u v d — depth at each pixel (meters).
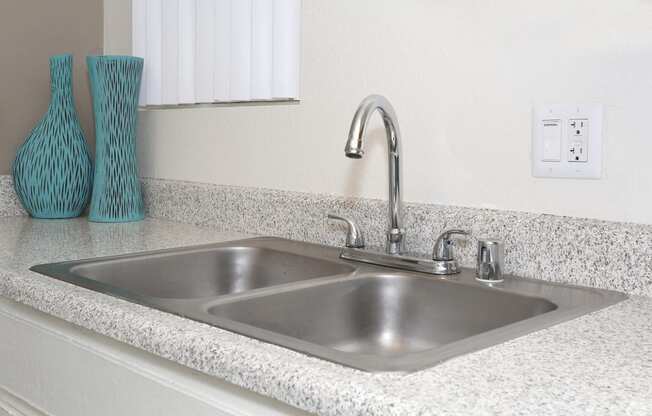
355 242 1.32
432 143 1.29
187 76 1.77
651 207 1.03
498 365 0.70
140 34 1.88
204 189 1.71
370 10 1.37
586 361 0.72
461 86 1.24
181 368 0.84
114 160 1.78
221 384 0.79
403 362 0.70
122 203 1.79
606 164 1.07
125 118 1.78
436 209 1.26
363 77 1.39
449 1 1.25
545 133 1.13
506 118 1.18
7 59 1.85
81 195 1.85
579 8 1.09
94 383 0.98
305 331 1.09
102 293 1.01
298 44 1.52
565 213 1.12
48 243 1.46
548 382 0.65
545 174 1.13
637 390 0.64
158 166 1.90
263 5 1.57
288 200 1.51
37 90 1.92
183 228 1.70
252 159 1.64
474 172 1.23
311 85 1.49
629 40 1.04
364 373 0.67
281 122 1.57
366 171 1.40
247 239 1.52
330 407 0.64
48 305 1.03
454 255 1.24
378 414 0.61
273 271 1.40
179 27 1.77
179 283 1.39
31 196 1.81
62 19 1.96
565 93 1.11
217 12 1.67
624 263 1.03
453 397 0.61
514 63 1.17
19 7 1.87
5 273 1.15
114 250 1.39
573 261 1.09
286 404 0.72
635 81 1.04
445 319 1.13
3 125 1.86
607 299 1.00
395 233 1.25
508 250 1.16
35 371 1.11
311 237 1.47
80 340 1.01
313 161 1.50
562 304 0.97
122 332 0.89
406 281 1.17
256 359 0.72
